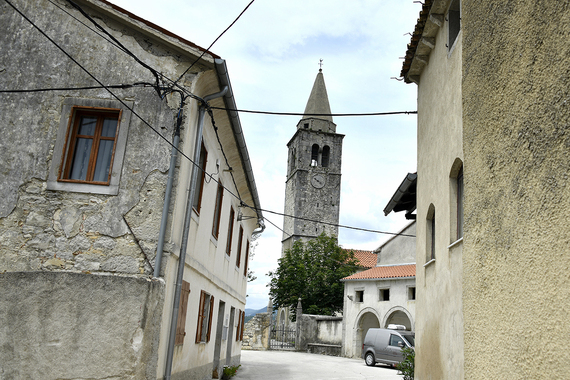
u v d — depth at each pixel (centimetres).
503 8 365
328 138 6322
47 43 886
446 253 824
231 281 1631
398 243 3238
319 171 6188
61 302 549
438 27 957
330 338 3566
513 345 321
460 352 719
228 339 1727
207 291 1201
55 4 897
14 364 535
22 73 870
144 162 843
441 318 848
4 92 862
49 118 855
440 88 926
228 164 1350
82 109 862
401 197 1302
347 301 3350
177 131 852
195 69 893
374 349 2486
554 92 287
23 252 804
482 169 389
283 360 2547
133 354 541
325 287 4488
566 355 263
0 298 552
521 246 318
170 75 888
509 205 338
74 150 862
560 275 271
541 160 298
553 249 279
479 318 379
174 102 873
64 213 819
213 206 1199
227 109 957
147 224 819
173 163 843
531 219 307
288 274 4675
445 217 842
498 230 353
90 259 803
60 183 828
